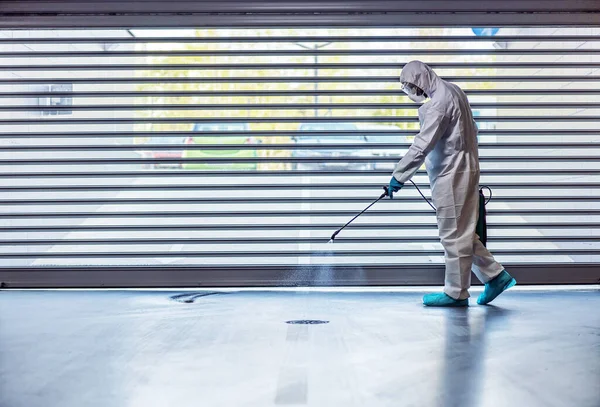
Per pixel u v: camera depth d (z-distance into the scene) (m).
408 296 6.52
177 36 6.99
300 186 7.01
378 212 6.99
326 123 7.02
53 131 7.09
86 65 7.05
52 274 7.02
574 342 4.23
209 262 7.04
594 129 7.09
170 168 7.05
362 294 6.64
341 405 2.83
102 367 3.53
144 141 7.05
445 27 6.93
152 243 7.04
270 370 3.43
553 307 5.84
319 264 7.03
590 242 7.09
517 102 7.05
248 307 5.72
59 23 6.92
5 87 7.10
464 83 7.06
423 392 3.04
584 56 7.08
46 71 7.08
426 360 3.67
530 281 7.06
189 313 5.39
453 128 5.76
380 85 7.04
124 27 6.93
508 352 3.91
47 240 7.07
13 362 3.67
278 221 7.04
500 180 7.08
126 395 3.00
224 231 7.05
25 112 7.09
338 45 7.01
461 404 2.87
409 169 5.80
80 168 7.08
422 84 5.81
